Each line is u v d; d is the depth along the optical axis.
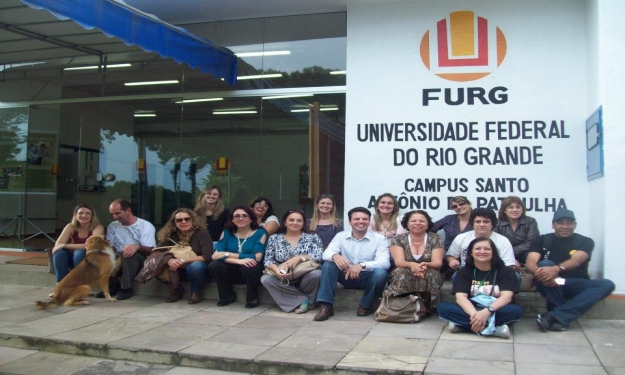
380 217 6.57
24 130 9.76
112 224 7.02
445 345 4.79
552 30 6.87
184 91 8.86
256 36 8.31
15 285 7.56
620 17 5.98
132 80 9.16
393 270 5.89
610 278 5.81
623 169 5.82
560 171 6.78
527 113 6.91
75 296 6.31
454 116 7.10
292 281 6.06
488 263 5.15
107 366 4.64
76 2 5.57
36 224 9.71
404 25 7.28
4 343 5.20
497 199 6.94
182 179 8.86
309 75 8.06
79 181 9.52
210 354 4.59
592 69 6.41
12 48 8.87
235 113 8.48
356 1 7.34
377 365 4.25
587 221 6.66
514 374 4.05
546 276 5.28
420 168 7.16
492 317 4.98
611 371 4.10
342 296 6.23
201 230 6.64
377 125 7.31
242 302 6.61
